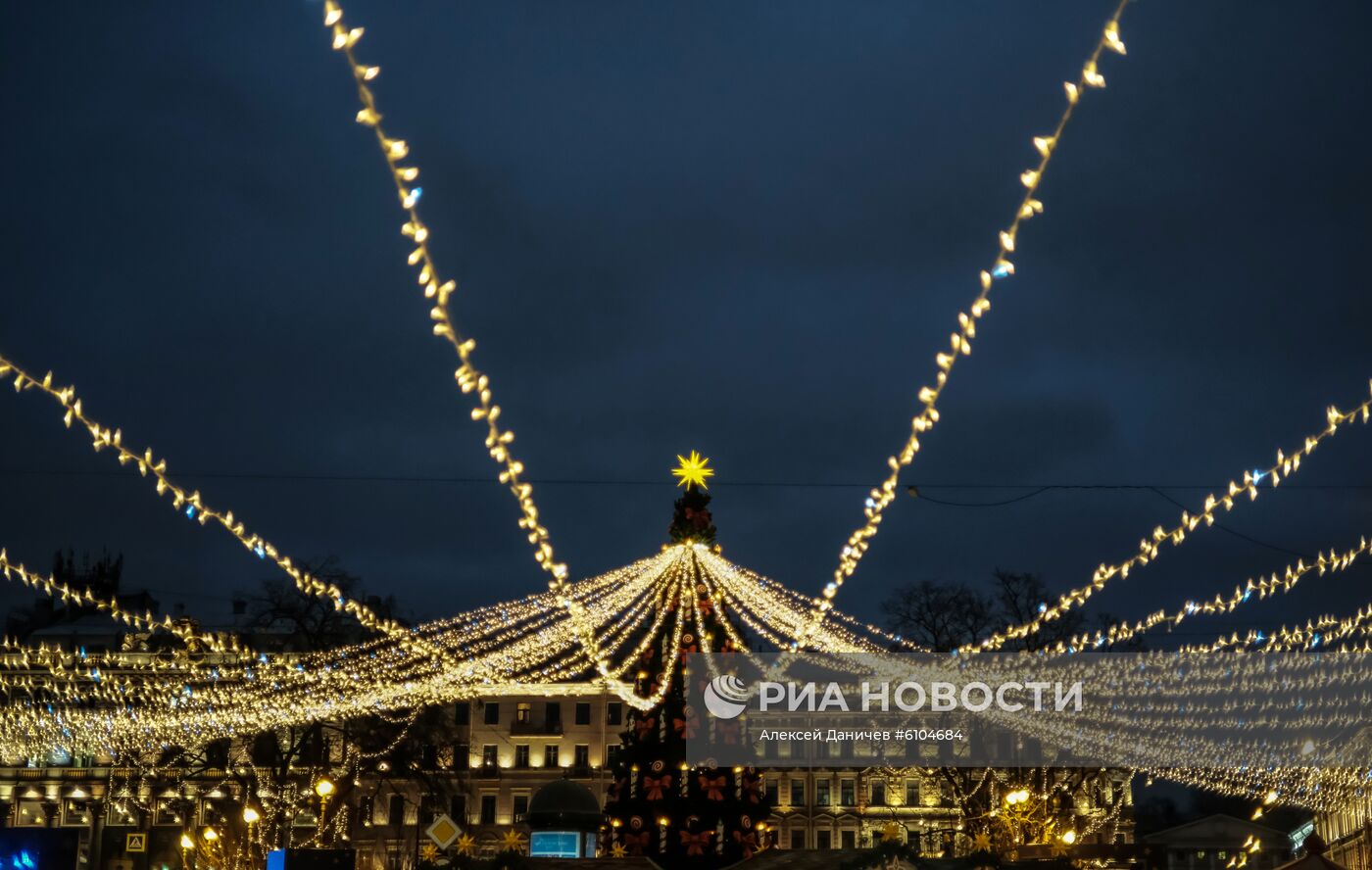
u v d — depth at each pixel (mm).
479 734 89875
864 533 23656
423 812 69562
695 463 25688
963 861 18703
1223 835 68812
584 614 26188
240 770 61438
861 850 18750
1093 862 40844
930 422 16844
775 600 26531
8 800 85500
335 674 50125
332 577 58281
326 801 60625
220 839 60094
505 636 35031
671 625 24969
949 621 55562
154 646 63562
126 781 79188
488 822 88188
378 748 60812
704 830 23984
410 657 47938
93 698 59938
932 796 80312
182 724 55812
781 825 81312
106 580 88500
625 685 26234
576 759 89125
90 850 82188
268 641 66062
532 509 20844
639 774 24297
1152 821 80312
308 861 22094
